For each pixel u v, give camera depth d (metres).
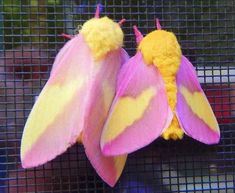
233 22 0.15
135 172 0.15
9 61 0.15
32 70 0.15
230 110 0.15
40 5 0.15
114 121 0.12
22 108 0.15
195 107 0.13
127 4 0.15
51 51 0.15
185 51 0.15
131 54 0.15
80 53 0.13
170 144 0.15
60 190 0.15
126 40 0.15
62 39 0.15
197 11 0.15
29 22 0.15
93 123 0.12
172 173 0.15
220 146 0.15
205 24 0.15
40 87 0.15
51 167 0.15
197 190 0.15
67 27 0.15
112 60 0.13
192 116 0.13
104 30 0.13
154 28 0.15
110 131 0.12
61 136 0.12
